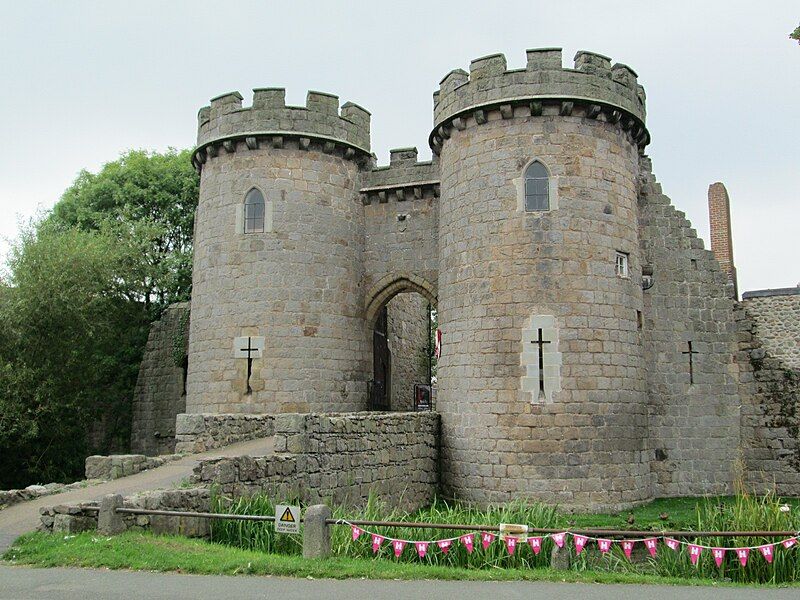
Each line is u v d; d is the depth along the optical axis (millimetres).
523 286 18531
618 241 19234
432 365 43656
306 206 22297
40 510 10922
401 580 9117
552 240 18578
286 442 14812
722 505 13836
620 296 19000
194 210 36281
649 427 20953
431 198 23297
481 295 18969
